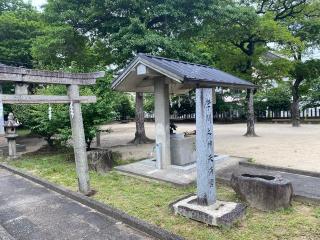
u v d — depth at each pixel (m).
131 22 11.72
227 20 12.85
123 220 5.01
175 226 4.55
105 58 14.58
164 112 7.80
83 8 12.50
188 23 12.68
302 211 4.91
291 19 16.56
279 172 7.37
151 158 9.39
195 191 6.20
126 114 34.25
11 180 8.38
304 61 18.62
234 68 15.73
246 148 11.18
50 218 5.35
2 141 17.64
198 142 4.92
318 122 21.22
